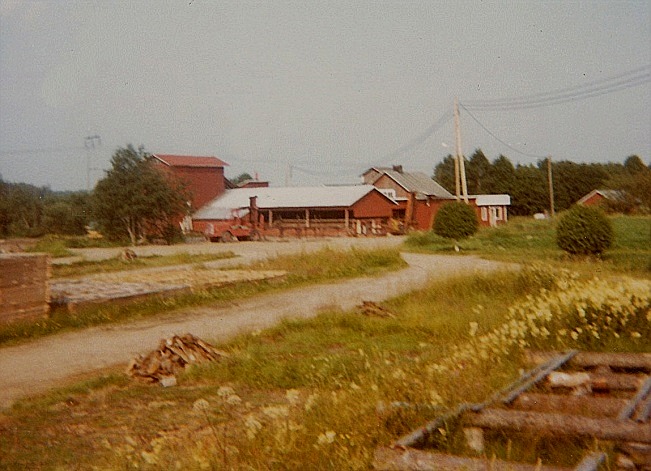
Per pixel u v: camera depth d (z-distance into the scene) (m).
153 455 5.41
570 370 8.55
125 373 10.22
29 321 14.48
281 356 10.98
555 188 100.31
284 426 5.45
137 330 14.39
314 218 65.88
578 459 5.35
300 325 13.81
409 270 26.77
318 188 66.94
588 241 31.55
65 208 72.38
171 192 53.03
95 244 51.50
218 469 5.07
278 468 5.02
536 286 17.62
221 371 9.92
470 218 44.72
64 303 15.83
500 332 10.00
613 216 70.38
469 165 105.75
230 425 7.19
